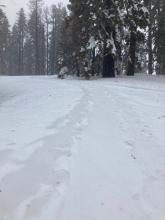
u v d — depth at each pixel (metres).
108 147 8.87
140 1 33.19
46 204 6.05
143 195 6.50
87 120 11.45
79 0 33.09
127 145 9.09
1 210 5.88
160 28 41.25
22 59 93.38
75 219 5.67
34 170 7.29
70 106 13.96
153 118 12.25
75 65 40.75
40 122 11.26
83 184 6.79
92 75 36.09
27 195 6.33
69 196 6.32
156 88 23.11
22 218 5.63
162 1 41.53
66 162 7.73
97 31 32.53
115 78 32.19
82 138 9.44
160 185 6.90
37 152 8.23
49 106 14.66
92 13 32.47
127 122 11.52
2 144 8.92
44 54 88.00
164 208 6.09
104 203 6.17
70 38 42.00
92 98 16.66
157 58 44.53
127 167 7.67
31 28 86.88
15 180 6.85
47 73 87.81
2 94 25.16
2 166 7.46
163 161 8.09
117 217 5.77
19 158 7.90
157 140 9.62
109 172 7.38
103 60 34.47
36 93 21.88
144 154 8.48
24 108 15.66
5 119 12.54
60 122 11.03
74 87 23.36
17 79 40.75
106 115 12.40
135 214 5.88
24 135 9.69
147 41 45.59
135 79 30.91
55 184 6.74
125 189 6.69
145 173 7.41
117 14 32.16
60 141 9.05
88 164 7.72
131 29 33.84
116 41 33.66
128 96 18.09
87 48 33.31
